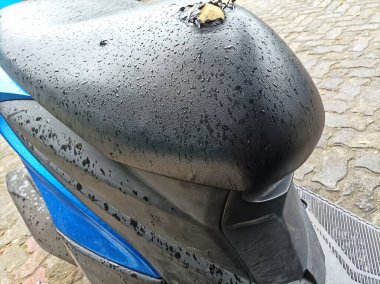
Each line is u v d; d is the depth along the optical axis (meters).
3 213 1.66
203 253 0.52
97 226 0.65
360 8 2.74
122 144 0.44
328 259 0.70
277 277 0.53
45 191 0.76
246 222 0.47
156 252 0.57
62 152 0.58
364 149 1.52
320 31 2.59
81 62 0.49
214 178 0.41
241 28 0.41
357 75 1.99
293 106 0.40
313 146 0.43
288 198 0.56
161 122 0.41
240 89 0.38
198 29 0.42
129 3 0.67
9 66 0.57
